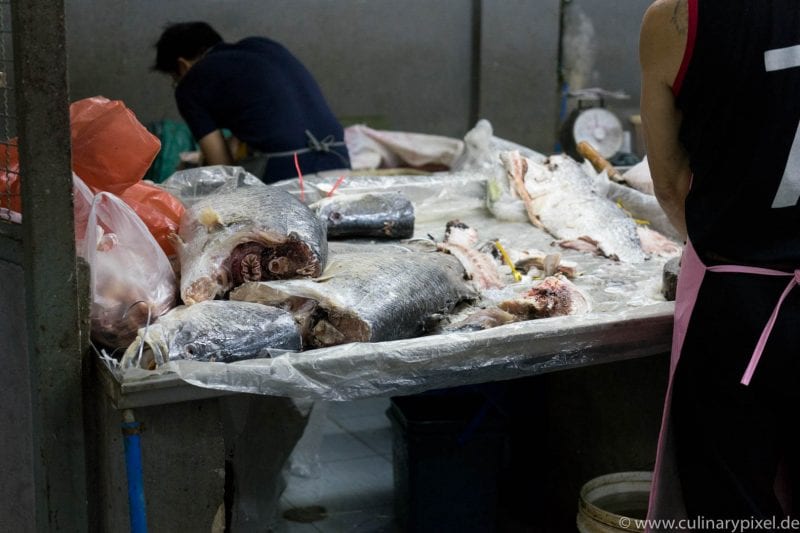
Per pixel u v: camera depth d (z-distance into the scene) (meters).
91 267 2.07
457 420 2.87
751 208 1.91
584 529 2.53
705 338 1.97
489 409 2.91
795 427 1.96
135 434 1.82
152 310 2.13
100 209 2.20
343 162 4.36
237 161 4.45
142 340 1.94
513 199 3.57
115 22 5.62
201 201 2.53
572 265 2.88
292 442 2.79
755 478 1.95
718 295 1.95
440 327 2.29
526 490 3.24
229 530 2.63
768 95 1.84
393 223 3.03
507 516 3.26
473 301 2.54
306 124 4.28
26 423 2.05
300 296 2.17
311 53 6.10
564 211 3.41
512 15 6.38
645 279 2.87
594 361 2.21
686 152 2.09
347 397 1.97
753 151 1.87
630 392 2.95
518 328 2.13
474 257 2.80
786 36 1.83
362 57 6.21
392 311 2.16
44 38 1.80
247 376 1.87
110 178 2.39
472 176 3.83
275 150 4.24
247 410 2.68
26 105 1.80
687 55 1.88
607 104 6.68
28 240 1.86
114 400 1.80
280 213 2.32
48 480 1.94
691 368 2.01
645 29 1.96
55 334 1.90
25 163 1.83
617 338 2.22
